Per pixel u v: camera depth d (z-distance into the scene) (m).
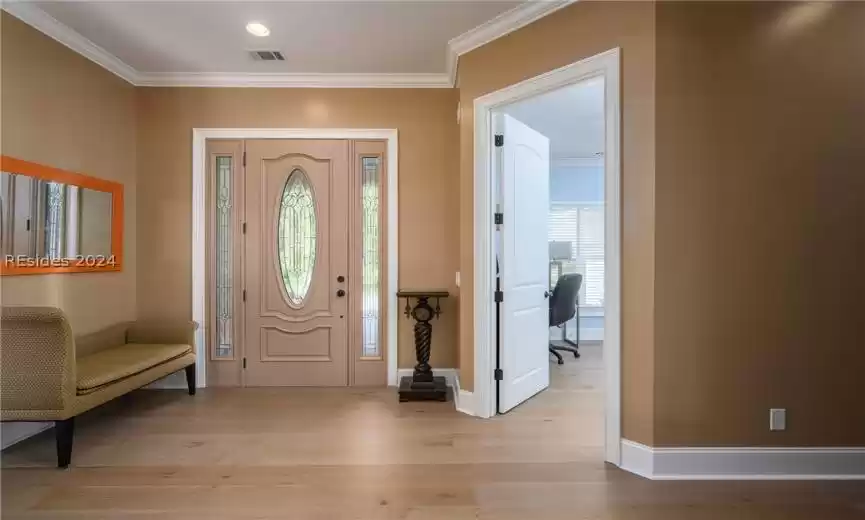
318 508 2.13
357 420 3.25
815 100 2.35
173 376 4.05
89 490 2.28
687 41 2.35
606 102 2.54
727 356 2.38
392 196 4.05
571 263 6.32
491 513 2.09
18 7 2.77
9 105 2.77
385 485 2.34
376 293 4.16
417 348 3.75
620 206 2.49
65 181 3.19
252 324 4.09
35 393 2.49
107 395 2.79
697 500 2.19
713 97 2.35
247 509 2.12
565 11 2.73
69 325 2.53
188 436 2.96
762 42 2.34
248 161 4.05
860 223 2.36
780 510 2.10
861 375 2.37
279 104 4.04
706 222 2.37
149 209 3.99
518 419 3.27
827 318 2.36
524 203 3.56
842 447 2.38
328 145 4.08
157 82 3.95
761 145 2.36
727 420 2.39
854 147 2.35
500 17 2.96
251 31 3.18
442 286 4.08
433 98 4.07
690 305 2.38
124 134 3.83
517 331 3.52
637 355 2.46
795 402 2.38
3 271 2.73
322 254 4.09
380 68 3.85
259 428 3.09
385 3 2.82
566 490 2.28
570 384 4.16
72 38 3.18
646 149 2.40
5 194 2.74
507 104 3.11
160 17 2.98
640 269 2.43
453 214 4.07
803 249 2.36
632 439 2.49
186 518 2.04
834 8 2.34
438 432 3.03
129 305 3.90
